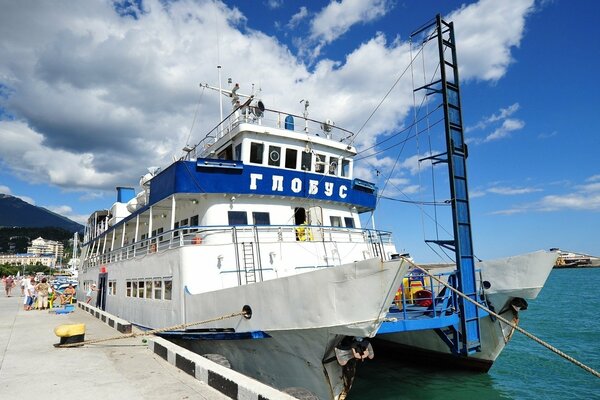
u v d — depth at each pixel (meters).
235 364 11.30
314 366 9.30
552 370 15.89
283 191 15.07
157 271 14.63
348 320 8.23
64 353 11.88
